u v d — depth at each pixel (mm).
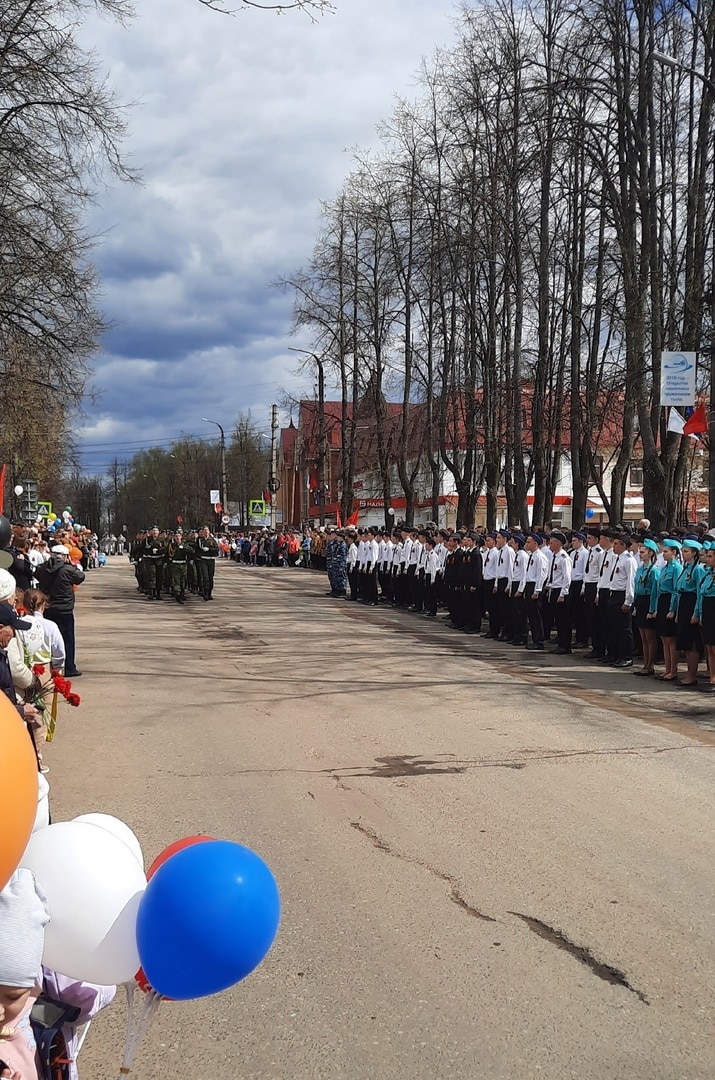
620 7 17844
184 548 22766
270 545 45031
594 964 3766
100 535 106875
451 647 14227
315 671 11500
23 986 1955
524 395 24016
